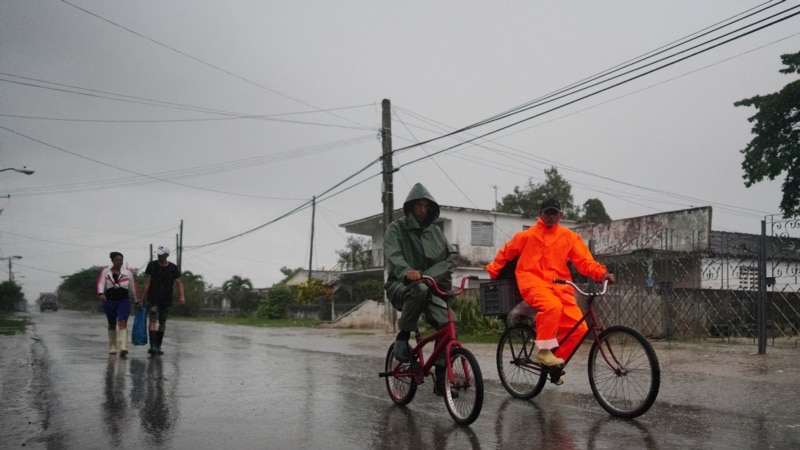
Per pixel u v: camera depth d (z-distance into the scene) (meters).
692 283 15.87
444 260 5.18
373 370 7.91
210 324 26.59
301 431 4.39
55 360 8.75
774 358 8.62
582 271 5.35
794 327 13.23
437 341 5.00
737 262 14.96
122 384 6.52
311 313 32.59
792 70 22.14
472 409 4.48
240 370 7.85
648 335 13.02
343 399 5.70
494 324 14.30
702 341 12.47
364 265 35.28
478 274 30.08
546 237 5.35
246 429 4.45
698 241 18.23
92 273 79.31
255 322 29.09
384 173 18.58
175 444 4.02
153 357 9.46
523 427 4.50
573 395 5.80
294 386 6.49
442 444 4.02
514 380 5.77
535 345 5.45
